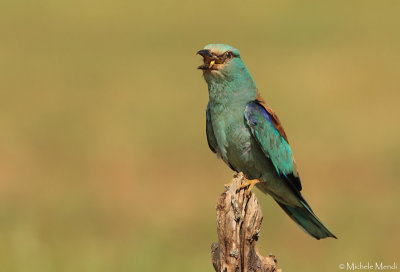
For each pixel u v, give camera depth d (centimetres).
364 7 4338
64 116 2288
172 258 1119
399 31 3662
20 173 1745
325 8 4300
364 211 1395
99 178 1711
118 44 3659
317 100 2464
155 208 1467
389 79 2730
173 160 1842
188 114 2302
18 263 1021
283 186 783
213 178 1694
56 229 1301
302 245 1239
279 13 4234
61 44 3662
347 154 1847
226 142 767
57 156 1892
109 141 2022
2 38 3762
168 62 3219
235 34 3775
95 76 2950
